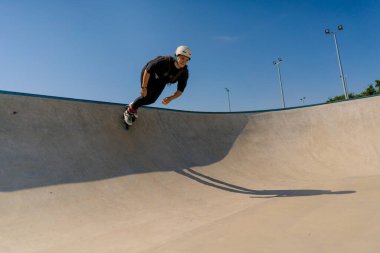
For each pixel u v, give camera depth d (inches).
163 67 232.7
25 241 134.6
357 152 418.9
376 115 462.3
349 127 466.6
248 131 476.4
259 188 284.2
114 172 243.6
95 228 156.3
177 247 121.2
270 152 437.1
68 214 169.0
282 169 388.5
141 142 324.5
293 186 287.3
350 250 99.8
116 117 330.6
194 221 168.7
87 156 249.9
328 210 160.9
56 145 242.5
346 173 363.6
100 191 207.9
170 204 208.8
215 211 192.4
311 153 441.4
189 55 228.1
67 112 284.4
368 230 118.9
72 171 221.0
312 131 484.1
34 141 231.6
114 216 176.9
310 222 139.8
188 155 353.7
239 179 316.8
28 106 257.6
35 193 179.9
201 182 277.4
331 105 511.8
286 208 177.3
